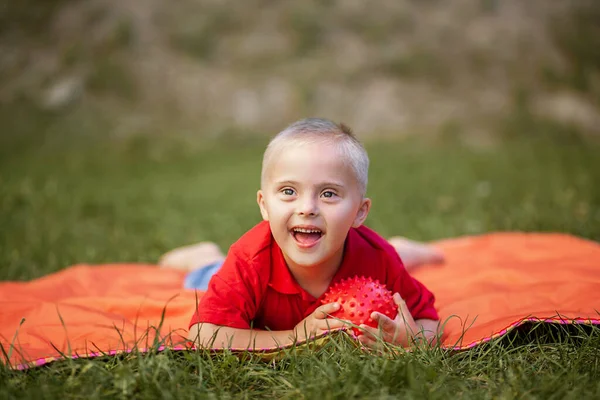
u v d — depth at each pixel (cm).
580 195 658
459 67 1455
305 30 1468
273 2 1511
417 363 232
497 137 1283
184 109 1307
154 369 233
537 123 1308
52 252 492
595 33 1565
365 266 281
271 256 272
